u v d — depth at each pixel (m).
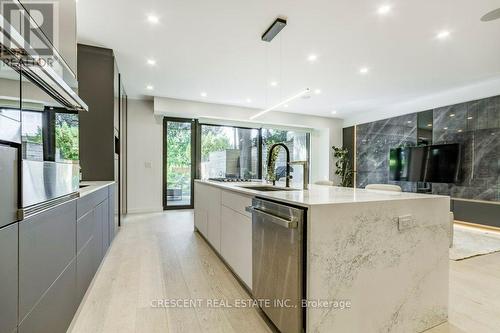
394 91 4.98
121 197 4.65
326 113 7.00
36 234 1.09
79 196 1.66
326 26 2.73
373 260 1.38
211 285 2.13
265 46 3.20
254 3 2.36
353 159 7.23
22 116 1.07
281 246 1.42
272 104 6.04
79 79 3.15
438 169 4.98
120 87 4.39
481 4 2.35
